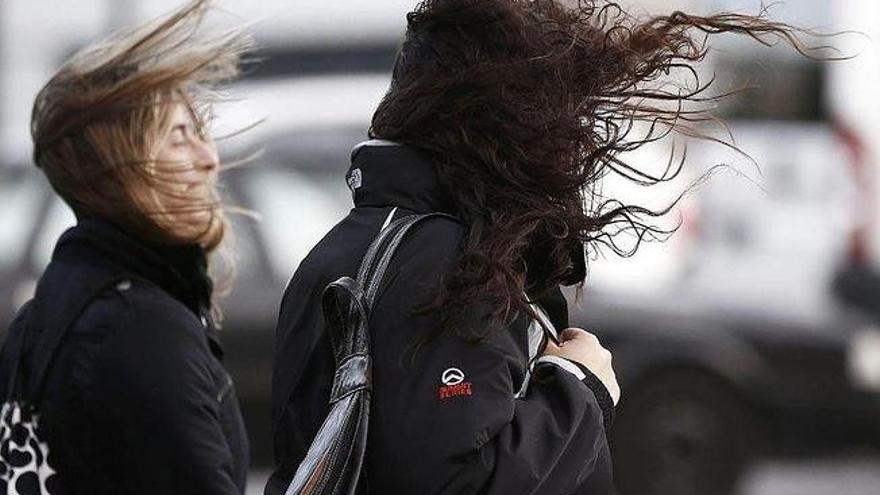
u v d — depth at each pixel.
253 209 23.97
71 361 8.68
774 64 31.58
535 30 7.52
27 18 43.09
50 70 43.03
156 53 9.33
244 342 23.67
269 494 7.52
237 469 9.12
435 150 7.43
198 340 8.82
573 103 7.44
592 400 7.14
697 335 25.28
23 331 9.01
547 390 7.21
